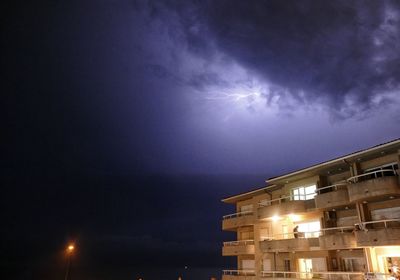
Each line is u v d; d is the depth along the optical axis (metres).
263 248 31.59
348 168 28.20
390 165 24.75
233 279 34.53
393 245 21.94
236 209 40.78
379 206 24.77
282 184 33.94
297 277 29.17
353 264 25.75
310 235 30.17
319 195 28.08
